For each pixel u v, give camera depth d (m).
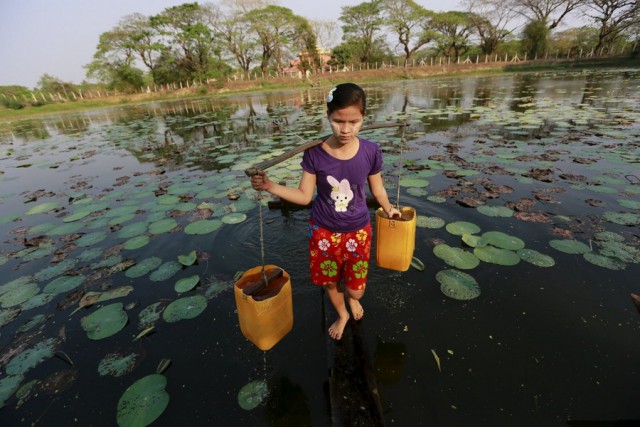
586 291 2.01
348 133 1.35
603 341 1.69
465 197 3.35
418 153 5.05
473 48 33.97
